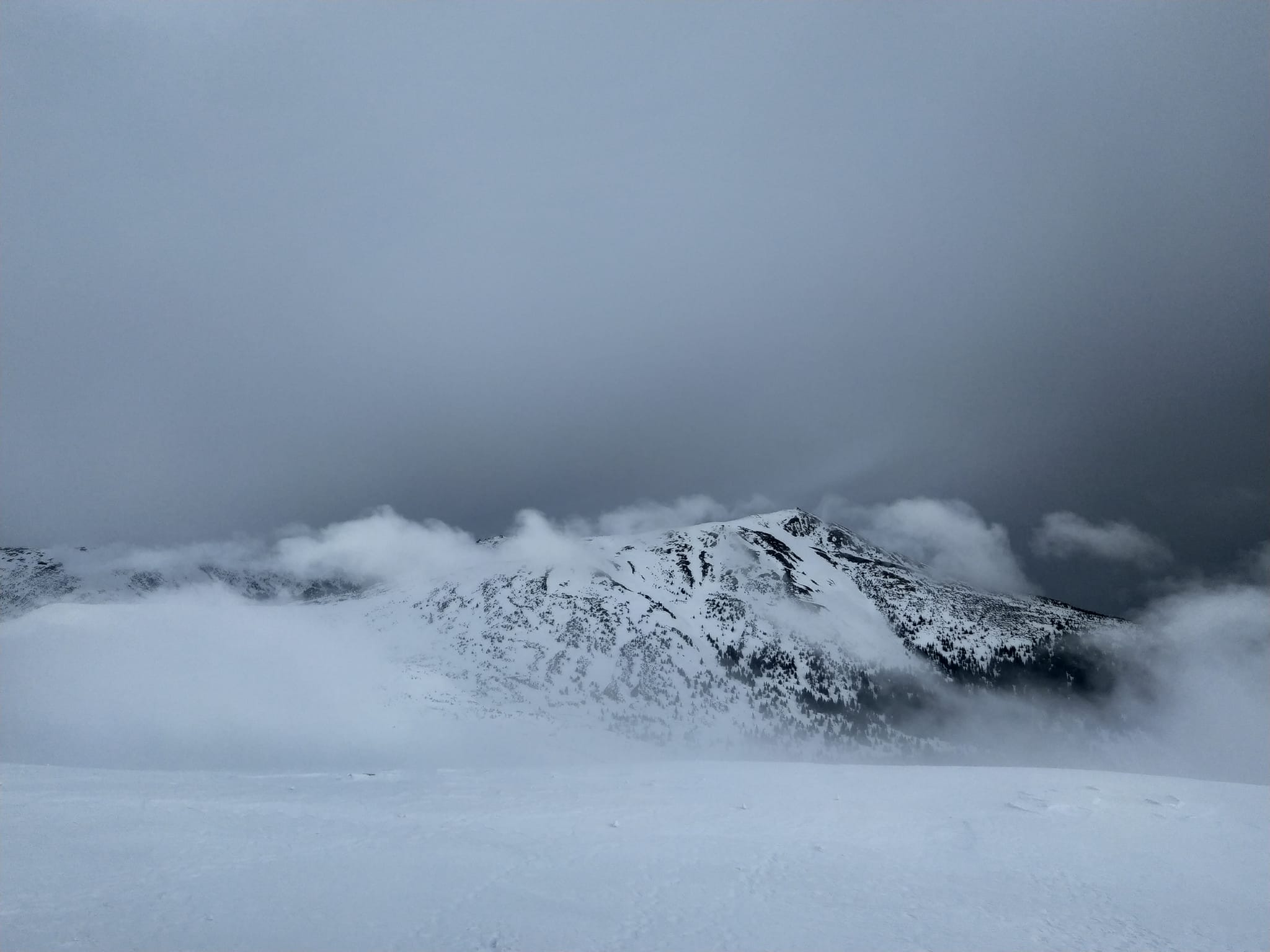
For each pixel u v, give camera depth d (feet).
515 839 54.95
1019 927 41.09
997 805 74.38
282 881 41.65
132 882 39.73
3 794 63.10
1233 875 53.57
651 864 49.80
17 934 31.68
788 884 46.55
